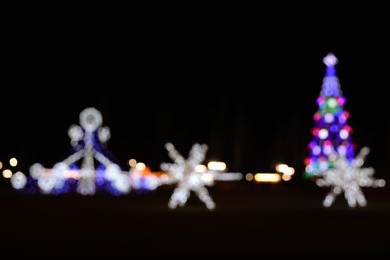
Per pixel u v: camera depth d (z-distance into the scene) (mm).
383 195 32781
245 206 24250
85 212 21109
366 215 20438
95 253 11773
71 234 14859
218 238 14195
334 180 25625
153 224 17312
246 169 48094
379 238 14305
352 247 12758
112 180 34906
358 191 25531
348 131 41375
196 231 15625
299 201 27422
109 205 24312
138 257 11273
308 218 19266
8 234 14805
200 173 23922
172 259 11086
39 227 16406
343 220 18641
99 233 15117
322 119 41750
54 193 33219
